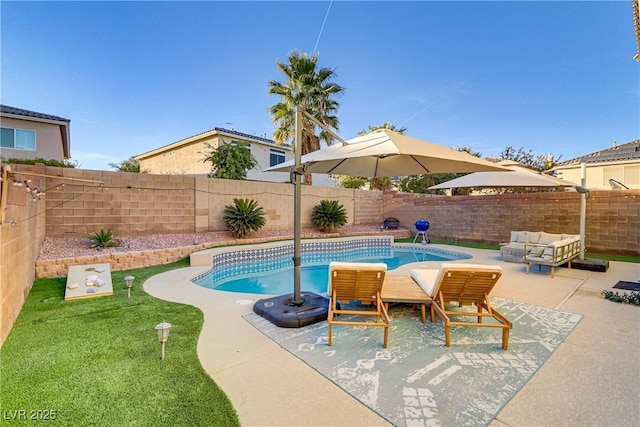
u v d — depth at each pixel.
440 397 2.61
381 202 17.88
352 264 3.95
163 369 3.02
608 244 10.08
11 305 3.90
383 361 3.22
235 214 11.66
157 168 21.59
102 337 3.74
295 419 2.33
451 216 14.51
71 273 5.97
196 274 7.43
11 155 13.22
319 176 22.50
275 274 9.38
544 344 3.61
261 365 3.12
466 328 4.13
